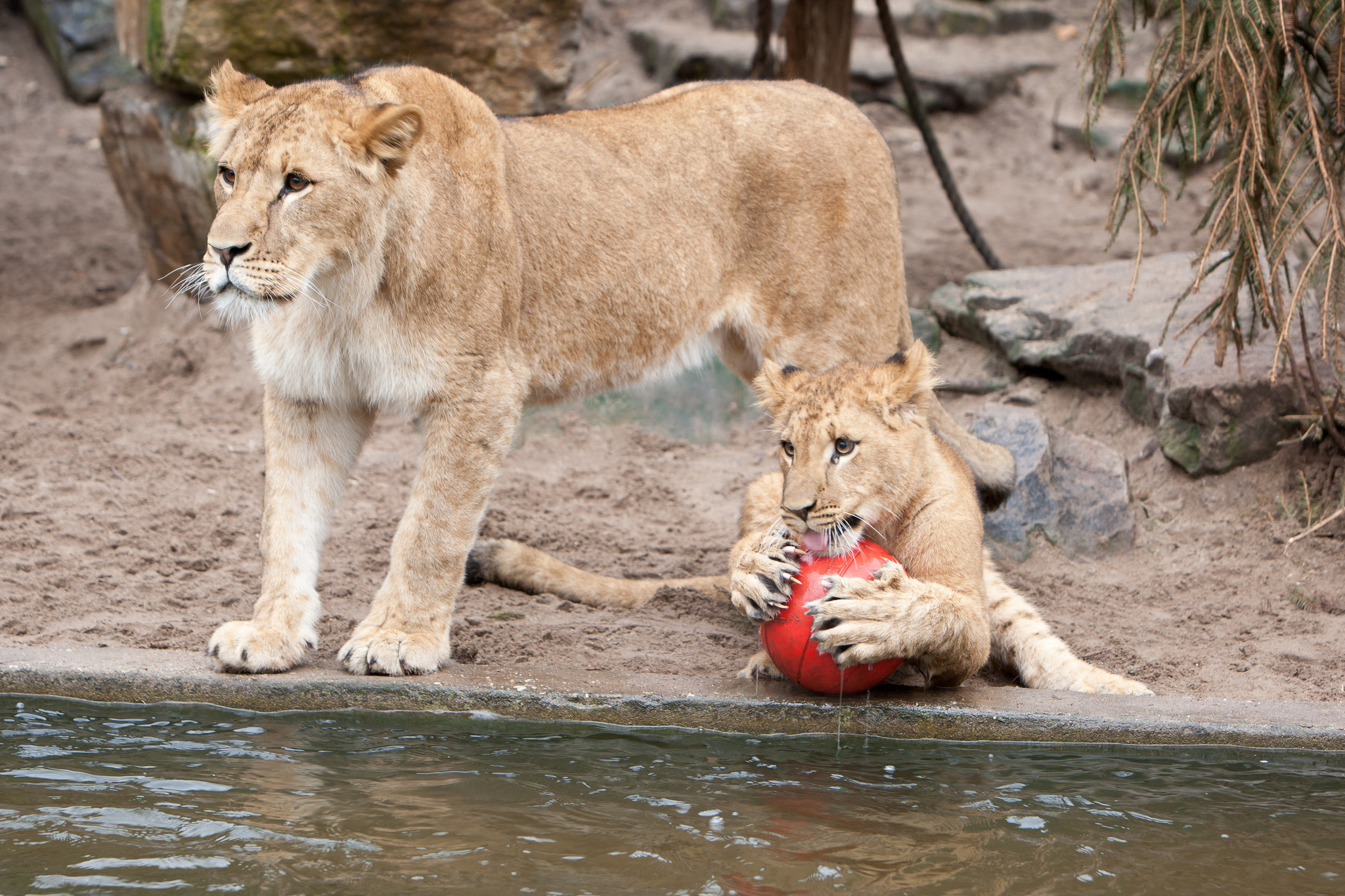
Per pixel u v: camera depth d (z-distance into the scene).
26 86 27.16
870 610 7.62
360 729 7.95
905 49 27.33
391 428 15.20
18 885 5.73
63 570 10.47
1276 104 10.97
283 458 8.77
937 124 26.06
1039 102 26.02
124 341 16.80
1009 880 5.98
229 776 7.08
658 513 13.20
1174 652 9.59
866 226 10.68
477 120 9.02
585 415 15.33
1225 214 10.99
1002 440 12.39
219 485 13.04
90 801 6.68
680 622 9.97
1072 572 11.45
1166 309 14.37
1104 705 8.17
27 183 23.48
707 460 14.81
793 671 7.99
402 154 8.01
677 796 6.96
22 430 14.28
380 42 15.46
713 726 8.07
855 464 8.02
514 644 9.23
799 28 17.22
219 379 16.03
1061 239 20.77
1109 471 12.31
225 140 8.02
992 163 24.86
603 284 9.75
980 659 8.38
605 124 10.09
